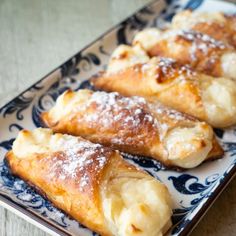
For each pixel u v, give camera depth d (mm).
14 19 544
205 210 318
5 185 344
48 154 337
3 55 495
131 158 375
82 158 323
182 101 396
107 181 314
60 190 320
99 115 376
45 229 310
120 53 433
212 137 369
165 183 354
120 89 421
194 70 412
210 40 442
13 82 462
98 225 307
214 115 389
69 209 318
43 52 499
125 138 369
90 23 539
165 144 362
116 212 303
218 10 523
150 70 410
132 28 500
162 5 528
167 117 371
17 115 398
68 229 317
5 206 327
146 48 452
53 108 399
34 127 395
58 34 523
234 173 344
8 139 383
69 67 441
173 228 315
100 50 467
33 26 534
